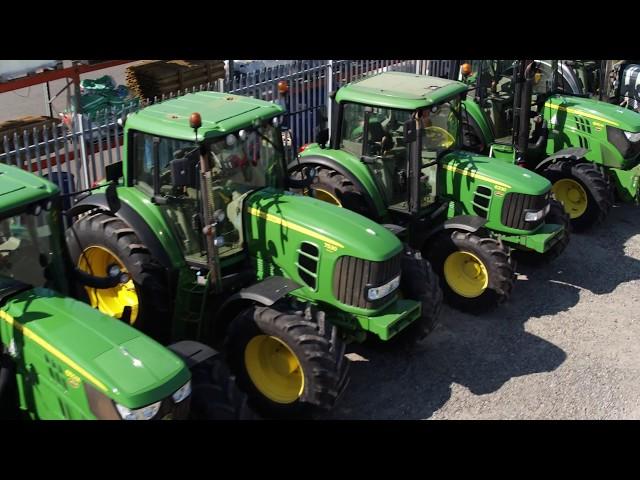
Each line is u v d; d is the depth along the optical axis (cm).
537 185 892
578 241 1093
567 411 721
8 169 617
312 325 652
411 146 819
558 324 875
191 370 599
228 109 716
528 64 985
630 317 895
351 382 754
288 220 703
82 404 527
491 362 796
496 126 1122
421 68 1480
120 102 1308
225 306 691
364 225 709
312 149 924
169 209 708
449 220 878
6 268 581
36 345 546
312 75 1288
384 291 696
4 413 566
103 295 771
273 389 679
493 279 853
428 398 732
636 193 1130
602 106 1135
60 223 612
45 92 1532
